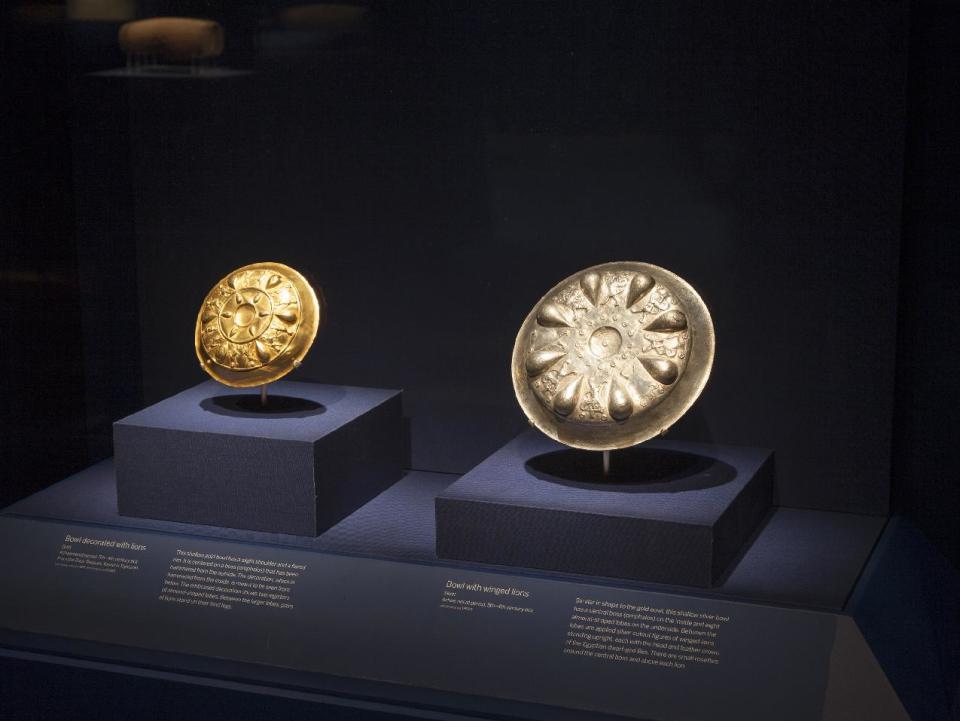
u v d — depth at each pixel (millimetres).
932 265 1331
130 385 1603
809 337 1364
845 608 1152
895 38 1276
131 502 1379
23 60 1460
